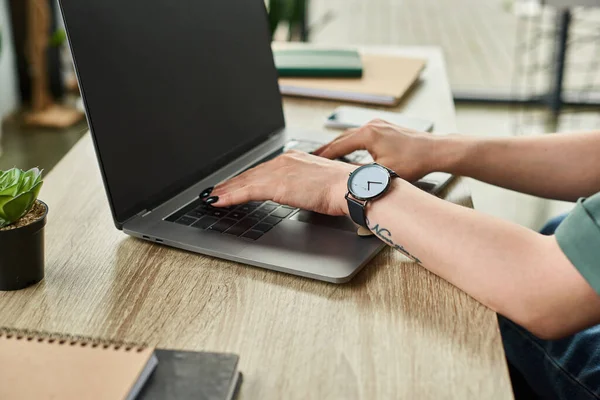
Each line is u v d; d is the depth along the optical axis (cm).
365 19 349
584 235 66
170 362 60
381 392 59
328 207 86
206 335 67
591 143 97
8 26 346
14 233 71
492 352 64
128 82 89
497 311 70
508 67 369
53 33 356
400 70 156
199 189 97
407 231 76
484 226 73
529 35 368
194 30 103
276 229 85
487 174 98
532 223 256
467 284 72
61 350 59
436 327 68
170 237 83
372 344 65
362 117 130
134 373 56
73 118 345
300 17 266
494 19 368
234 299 73
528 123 341
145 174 90
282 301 72
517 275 69
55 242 85
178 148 96
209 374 58
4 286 74
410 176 98
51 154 310
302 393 59
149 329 68
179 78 99
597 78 362
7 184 72
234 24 114
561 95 337
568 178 97
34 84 349
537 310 68
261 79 119
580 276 66
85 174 105
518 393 101
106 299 73
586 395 87
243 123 112
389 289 75
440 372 62
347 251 80
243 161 108
